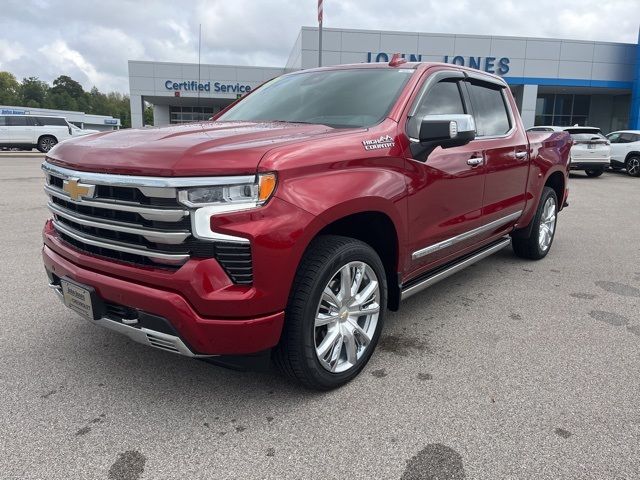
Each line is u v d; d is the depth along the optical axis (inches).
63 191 108.8
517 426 102.7
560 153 222.2
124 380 119.8
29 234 268.8
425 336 146.2
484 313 164.4
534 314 163.9
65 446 95.9
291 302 102.7
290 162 97.4
